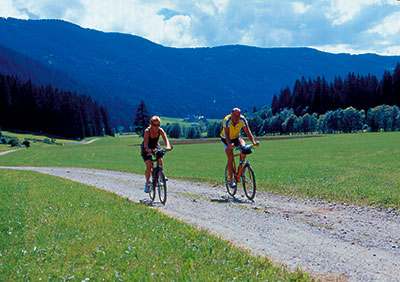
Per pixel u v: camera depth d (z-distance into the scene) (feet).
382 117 466.70
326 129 507.30
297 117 556.51
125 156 187.62
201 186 49.14
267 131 553.23
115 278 14.34
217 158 137.59
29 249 17.98
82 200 33.42
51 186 46.80
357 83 582.35
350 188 39.50
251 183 35.09
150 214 26.84
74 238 19.88
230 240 21.20
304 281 14.40
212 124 585.63
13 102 523.29
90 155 205.26
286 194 39.11
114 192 43.27
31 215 26.21
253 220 26.45
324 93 597.93
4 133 456.45
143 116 410.72
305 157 121.19
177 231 21.47
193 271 15.10
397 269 16.51
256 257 17.76
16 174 71.15
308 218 27.22
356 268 16.62
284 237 21.90
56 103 551.59
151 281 14.05
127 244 18.71
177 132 603.67
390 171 60.54
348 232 23.06
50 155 214.69
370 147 173.68
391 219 26.37
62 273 14.92
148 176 34.27
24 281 14.14
